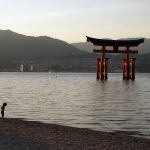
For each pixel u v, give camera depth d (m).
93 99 55.12
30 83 124.56
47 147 17.25
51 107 42.12
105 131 25.38
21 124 25.83
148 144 19.28
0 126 24.05
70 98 57.06
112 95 64.69
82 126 27.70
